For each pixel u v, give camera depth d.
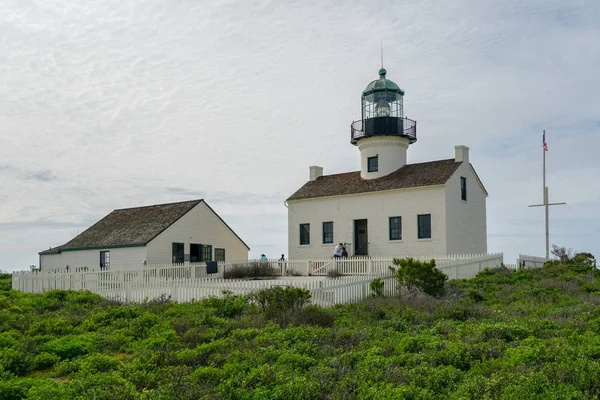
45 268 43.09
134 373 9.63
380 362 9.80
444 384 8.82
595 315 14.26
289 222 39.16
